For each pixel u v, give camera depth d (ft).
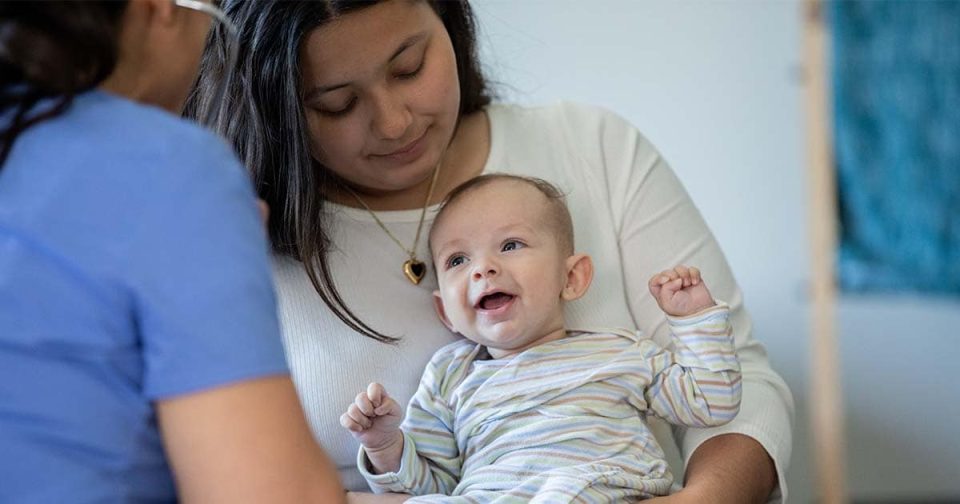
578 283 4.84
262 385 2.88
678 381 4.50
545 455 4.39
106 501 2.89
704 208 10.27
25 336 2.81
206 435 2.85
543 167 5.17
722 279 5.16
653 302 5.05
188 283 2.84
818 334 10.12
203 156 2.94
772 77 10.12
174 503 3.08
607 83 9.99
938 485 10.85
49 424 2.83
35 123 2.89
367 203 5.02
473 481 4.42
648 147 5.32
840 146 10.33
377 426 4.37
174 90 3.38
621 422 4.50
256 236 2.99
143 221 2.84
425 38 4.50
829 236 10.27
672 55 10.05
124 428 2.89
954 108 10.25
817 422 10.12
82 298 2.82
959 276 10.37
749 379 4.94
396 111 4.49
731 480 4.42
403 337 4.88
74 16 2.87
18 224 2.81
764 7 10.04
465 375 4.77
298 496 2.90
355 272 4.91
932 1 10.16
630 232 5.11
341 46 4.33
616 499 4.21
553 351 4.66
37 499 2.82
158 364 2.85
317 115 4.60
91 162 2.86
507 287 4.62
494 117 5.29
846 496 10.80
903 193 10.35
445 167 5.14
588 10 9.93
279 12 4.39
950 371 10.66
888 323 10.66
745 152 10.18
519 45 9.87
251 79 4.57
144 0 3.13
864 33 10.23
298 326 4.88
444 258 4.81
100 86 3.18
